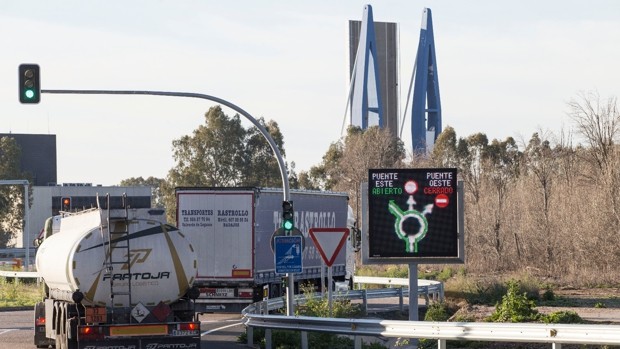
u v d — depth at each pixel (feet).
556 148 374.63
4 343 135.64
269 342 117.70
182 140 544.21
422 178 124.06
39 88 137.18
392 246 123.75
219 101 139.33
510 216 346.95
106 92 139.33
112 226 106.42
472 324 96.27
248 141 553.23
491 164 435.53
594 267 288.30
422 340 123.75
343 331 106.73
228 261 177.37
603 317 164.86
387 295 192.54
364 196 124.36
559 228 319.06
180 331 105.91
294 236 131.23
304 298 163.63
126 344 104.63
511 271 323.78
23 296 251.19
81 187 542.57
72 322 108.27
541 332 91.97
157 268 107.04
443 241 123.65
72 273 105.09
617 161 309.63
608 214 295.69
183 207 178.19
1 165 644.27
